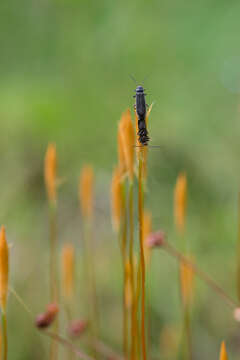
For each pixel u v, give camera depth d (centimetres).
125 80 30
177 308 20
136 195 22
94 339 18
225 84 28
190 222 22
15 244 22
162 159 25
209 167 24
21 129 25
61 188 25
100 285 21
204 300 20
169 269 20
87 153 26
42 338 19
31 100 26
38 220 23
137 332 16
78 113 27
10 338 19
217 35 30
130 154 15
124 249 16
